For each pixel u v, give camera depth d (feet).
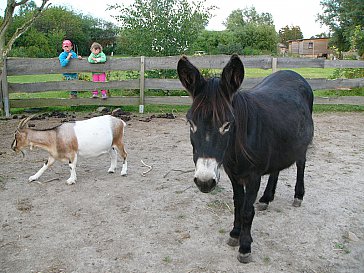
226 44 125.70
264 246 11.68
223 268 10.55
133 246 11.66
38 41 95.45
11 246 11.62
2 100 31.07
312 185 16.63
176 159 20.27
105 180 17.08
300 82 13.84
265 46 155.22
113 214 13.76
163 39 38.01
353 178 17.48
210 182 8.23
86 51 128.88
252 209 10.57
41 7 18.97
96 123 16.48
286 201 14.98
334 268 10.60
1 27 18.34
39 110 32.94
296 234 12.41
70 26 123.65
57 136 15.96
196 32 39.06
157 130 26.76
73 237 12.17
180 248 11.57
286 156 11.61
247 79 32.68
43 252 11.31
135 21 37.96
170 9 38.14
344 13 125.08
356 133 26.37
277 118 10.91
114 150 17.88
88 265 10.66
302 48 212.64
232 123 8.73
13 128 26.53
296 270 10.46
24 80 52.65
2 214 13.67
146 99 32.96
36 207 14.25
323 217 13.61
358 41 53.16
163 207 14.38
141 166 19.11
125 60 32.17
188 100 33.01
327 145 23.22
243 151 9.73
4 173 17.78
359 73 39.37
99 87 32.45
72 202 14.71
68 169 18.52
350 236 12.16
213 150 8.39
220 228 12.83
